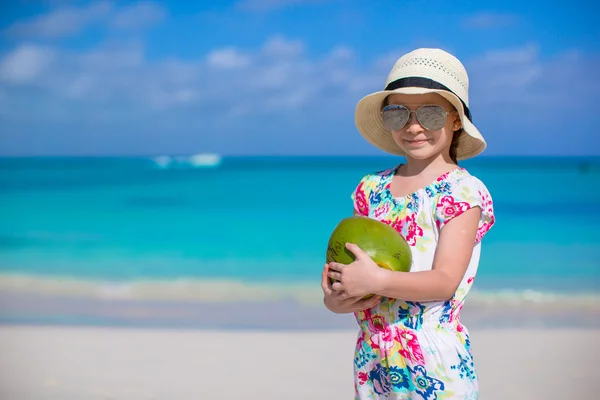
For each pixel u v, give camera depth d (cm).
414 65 361
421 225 354
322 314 917
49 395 618
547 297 1013
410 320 345
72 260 1380
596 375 668
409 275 328
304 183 3488
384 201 375
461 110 359
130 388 638
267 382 649
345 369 685
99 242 1619
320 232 1734
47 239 1677
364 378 364
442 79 357
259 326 859
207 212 2217
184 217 2094
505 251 1431
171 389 634
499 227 1789
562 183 3309
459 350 345
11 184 3538
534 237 1620
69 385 645
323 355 732
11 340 805
